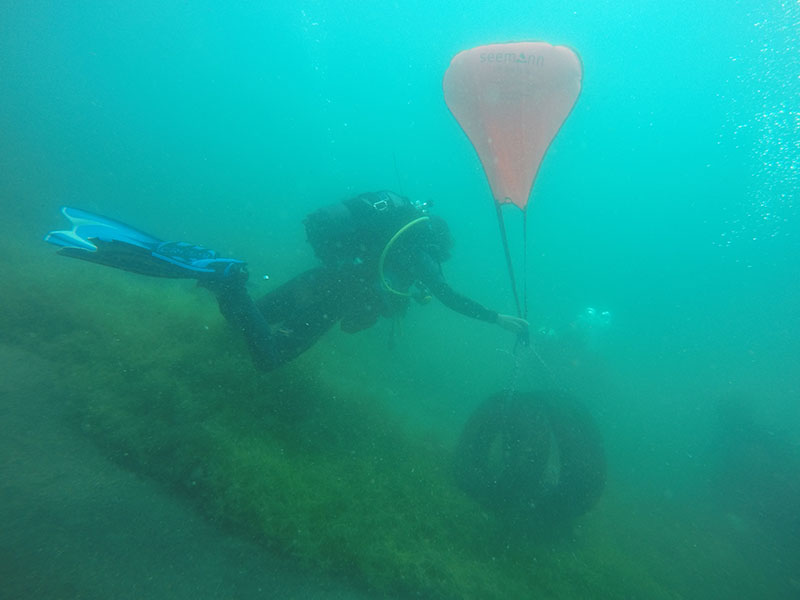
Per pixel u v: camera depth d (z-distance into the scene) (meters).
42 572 1.44
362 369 6.06
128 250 2.37
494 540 3.08
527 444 3.73
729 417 7.00
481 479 3.72
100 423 2.29
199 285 2.78
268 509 2.22
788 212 31.61
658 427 7.99
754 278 32.75
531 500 3.69
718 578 4.04
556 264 24.84
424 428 4.89
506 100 2.59
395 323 3.64
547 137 2.57
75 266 5.45
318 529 2.28
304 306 3.29
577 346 5.60
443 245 3.46
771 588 4.04
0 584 1.35
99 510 1.80
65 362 2.76
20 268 4.35
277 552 2.07
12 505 1.63
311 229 3.33
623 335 14.88
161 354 3.32
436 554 2.54
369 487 2.92
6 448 1.89
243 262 2.84
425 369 7.62
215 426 2.73
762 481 5.91
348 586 2.08
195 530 1.96
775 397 10.61
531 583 2.75
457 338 9.76
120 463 2.12
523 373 4.67
